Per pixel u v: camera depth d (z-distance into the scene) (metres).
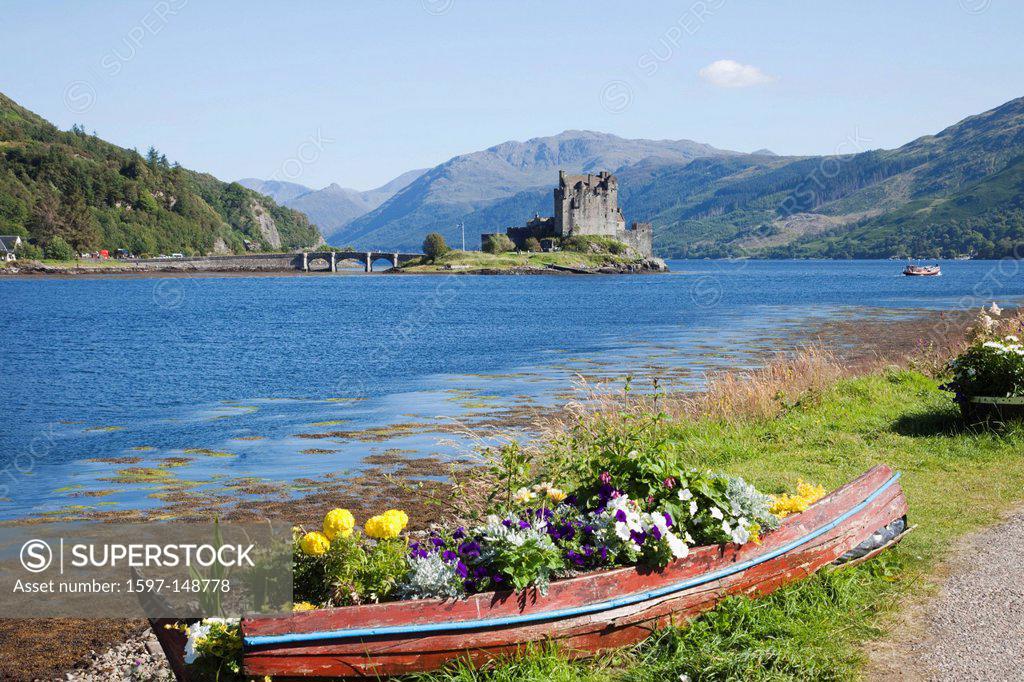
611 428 11.65
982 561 7.63
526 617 5.51
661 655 5.92
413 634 5.17
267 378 32.72
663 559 6.08
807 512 7.31
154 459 17.88
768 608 6.55
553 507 7.16
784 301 83.69
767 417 14.82
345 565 5.34
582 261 191.62
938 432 13.03
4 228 187.88
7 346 48.34
